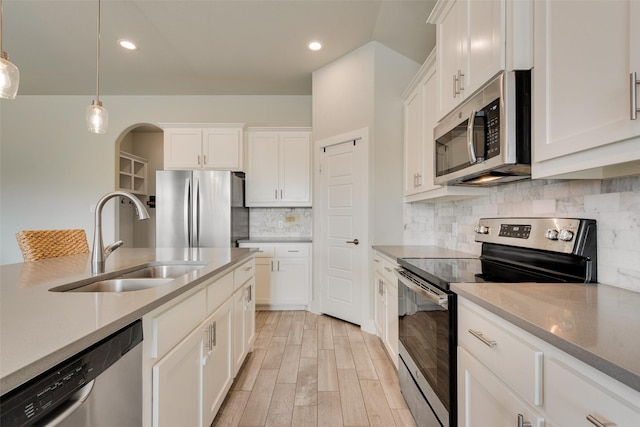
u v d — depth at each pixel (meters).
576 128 0.92
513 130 1.19
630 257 1.05
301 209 4.39
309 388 2.02
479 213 2.12
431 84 2.24
